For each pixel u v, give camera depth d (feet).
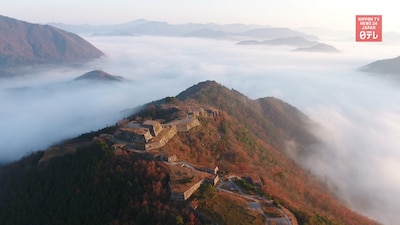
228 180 526.98
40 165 578.66
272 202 472.03
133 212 437.58
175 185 469.57
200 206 444.14
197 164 561.84
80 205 463.42
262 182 556.92
